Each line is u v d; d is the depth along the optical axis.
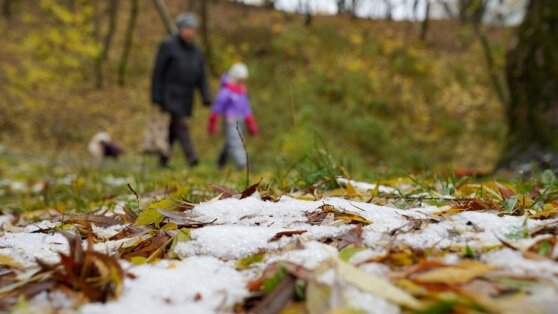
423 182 2.77
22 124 18.14
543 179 2.75
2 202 4.67
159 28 29.70
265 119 17.78
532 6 6.75
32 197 5.12
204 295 1.14
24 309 1.04
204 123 19.48
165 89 8.48
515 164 6.55
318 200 2.19
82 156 15.50
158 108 8.53
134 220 2.21
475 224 1.60
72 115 19.47
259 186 2.60
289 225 1.81
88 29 13.80
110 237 1.88
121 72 22.55
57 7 13.27
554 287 1.03
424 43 28.62
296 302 1.07
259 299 1.12
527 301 0.95
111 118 19.95
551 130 6.43
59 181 6.16
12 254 1.63
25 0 25.38
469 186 2.53
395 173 3.72
